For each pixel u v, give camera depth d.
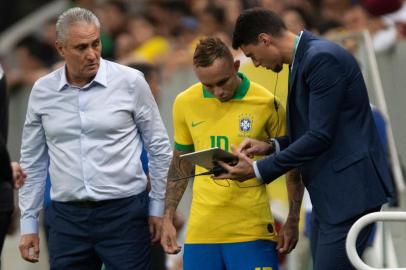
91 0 37.47
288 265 26.27
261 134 19.61
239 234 19.58
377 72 24.47
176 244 19.83
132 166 19.56
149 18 37.69
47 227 21.36
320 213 18.62
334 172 18.36
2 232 18.78
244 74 20.00
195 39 34.31
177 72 31.81
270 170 18.28
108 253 19.64
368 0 30.52
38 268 32.91
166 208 19.89
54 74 19.58
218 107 19.62
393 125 25.89
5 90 18.92
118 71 19.53
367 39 24.84
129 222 19.56
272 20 18.59
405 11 31.06
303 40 18.44
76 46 19.03
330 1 32.16
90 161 19.36
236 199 19.58
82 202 19.50
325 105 18.02
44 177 20.17
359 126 18.41
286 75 21.39
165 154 19.88
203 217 19.72
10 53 42.38
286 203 24.61
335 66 18.06
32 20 43.59
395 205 22.56
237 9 33.97
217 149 18.16
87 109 19.38
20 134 37.00
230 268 19.66
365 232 18.64
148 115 19.70
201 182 19.83
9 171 18.53
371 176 18.34
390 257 22.83
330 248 18.50
